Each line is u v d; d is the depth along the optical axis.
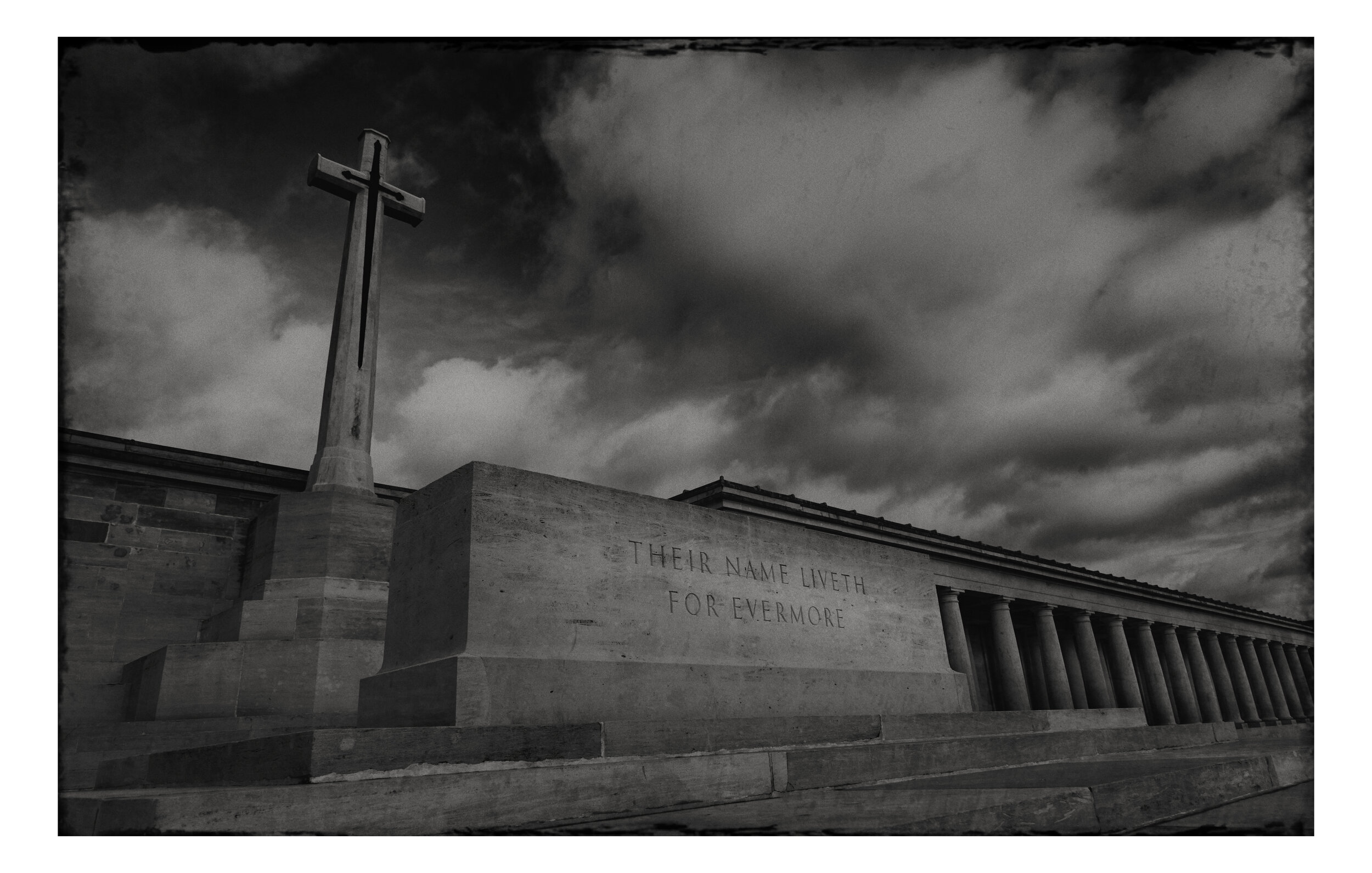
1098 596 26.28
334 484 15.41
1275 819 6.60
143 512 15.91
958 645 21.88
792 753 7.53
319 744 5.52
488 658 7.31
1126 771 7.82
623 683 8.28
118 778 8.97
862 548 12.13
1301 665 33.44
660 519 9.48
